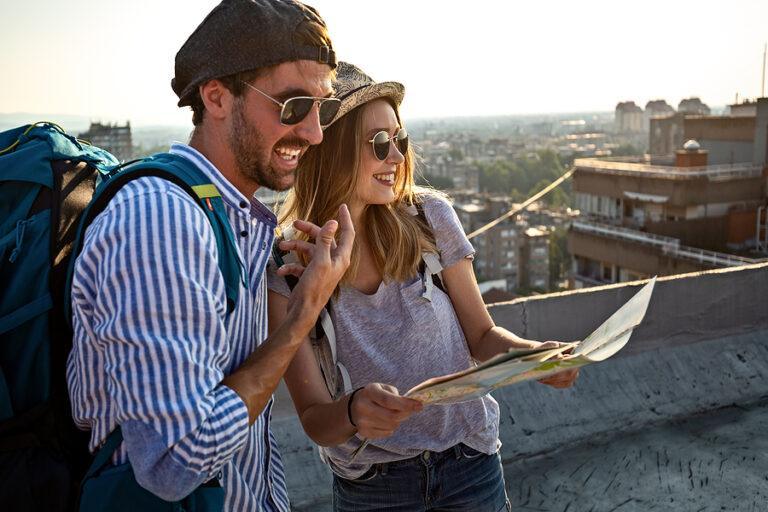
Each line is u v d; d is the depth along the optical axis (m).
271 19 1.28
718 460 3.21
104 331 1.14
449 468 1.77
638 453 3.29
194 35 1.33
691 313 3.87
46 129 1.38
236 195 1.34
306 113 1.33
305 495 2.95
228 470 1.38
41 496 1.25
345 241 1.45
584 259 40.41
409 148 1.83
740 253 35.59
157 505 1.21
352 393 1.50
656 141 81.06
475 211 121.94
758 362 3.92
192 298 1.17
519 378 1.37
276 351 1.30
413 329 1.75
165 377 1.12
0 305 1.23
